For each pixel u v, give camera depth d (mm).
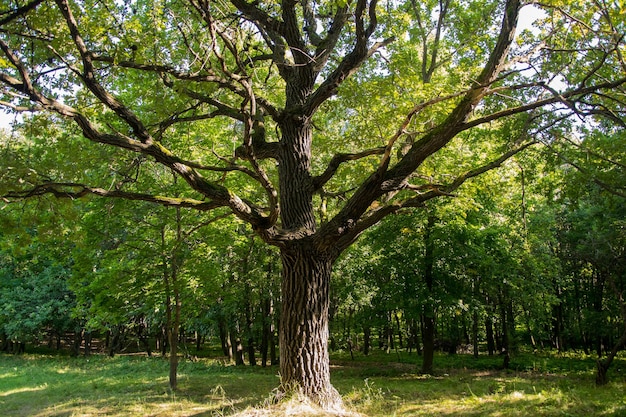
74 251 12734
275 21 7672
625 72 6590
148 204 11914
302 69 8117
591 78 8367
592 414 7059
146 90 8961
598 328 19078
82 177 7625
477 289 16984
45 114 6812
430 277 16031
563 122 8742
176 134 11391
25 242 6410
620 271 15859
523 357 20984
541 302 17188
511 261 16266
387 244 16375
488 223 17547
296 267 6992
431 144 6566
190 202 6688
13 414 9578
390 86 8641
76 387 13047
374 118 8727
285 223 7531
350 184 11742
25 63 6637
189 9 7039
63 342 34656
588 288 22984
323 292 7070
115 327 25062
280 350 7074
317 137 12016
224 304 19109
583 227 17578
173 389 11883
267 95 10750
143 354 27203
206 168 6617
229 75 5438
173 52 7367
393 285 16406
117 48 6207
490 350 23578
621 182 8867
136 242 12562
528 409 7629
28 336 23469
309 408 6246
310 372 6746
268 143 8078
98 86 5840
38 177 6316
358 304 20844
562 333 23203
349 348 25156
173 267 12289
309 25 8836
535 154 10398
